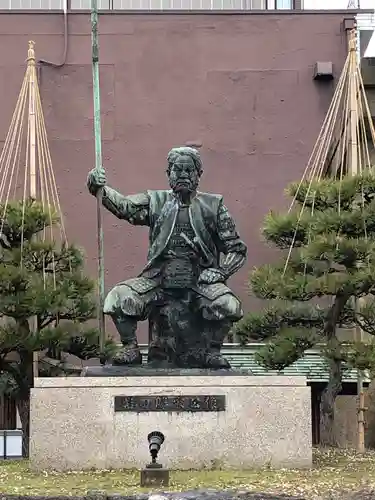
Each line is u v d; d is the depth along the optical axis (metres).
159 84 24.14
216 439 12.65
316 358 20.75
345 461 13.62
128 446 12.59
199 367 13.56
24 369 17.64
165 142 23.94
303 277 16.02
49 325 18.69
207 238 13.75
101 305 13.94
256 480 11.50
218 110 24.08
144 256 23.48
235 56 24.28
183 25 24.36
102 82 24.05
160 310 13.76
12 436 19.44
